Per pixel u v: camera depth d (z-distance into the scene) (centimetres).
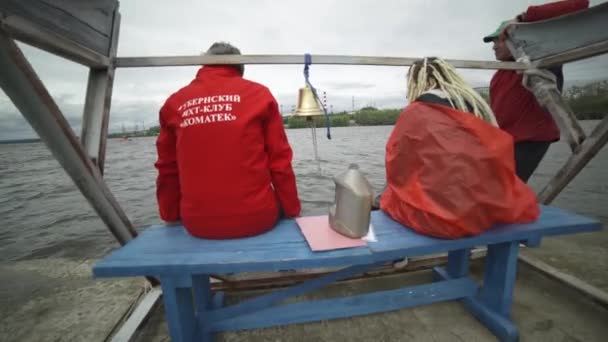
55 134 114
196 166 130
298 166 1262
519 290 206
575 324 171
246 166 133
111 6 159
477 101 142
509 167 125
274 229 154
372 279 226
